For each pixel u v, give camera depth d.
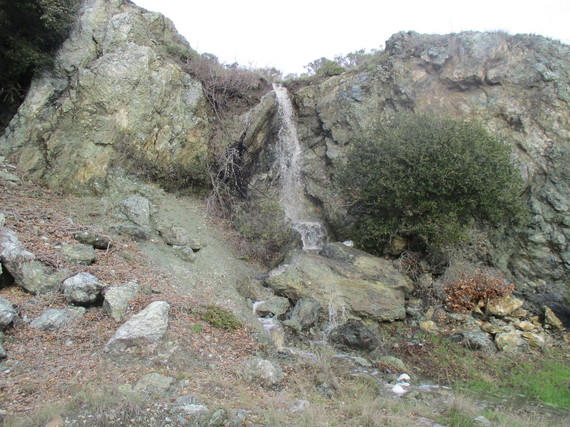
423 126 10.65
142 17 13.87
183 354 6.42
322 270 9.70
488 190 9.87
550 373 7.79
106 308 6.98
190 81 13.53
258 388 6.00
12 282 7.19
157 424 4.66
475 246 10.73
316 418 5.10
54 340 6.12
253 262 11.38
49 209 9.53
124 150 11.69
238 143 13.88
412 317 9.59
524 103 12.47
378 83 14.48
